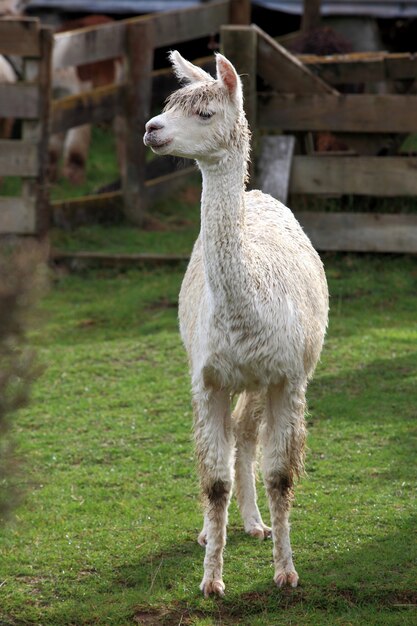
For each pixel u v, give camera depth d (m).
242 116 10.44
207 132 10.22
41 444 14.96
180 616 10.66
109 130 32.03
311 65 23.17
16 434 15.27
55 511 13.01
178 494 13.41
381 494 13.04
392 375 16.80
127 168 25.00
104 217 25.03
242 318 10.45
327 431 14.95
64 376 17.31
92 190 27.42
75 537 12.38
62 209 24.22
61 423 15.68
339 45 27.17
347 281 20.89
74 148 27.73
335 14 31.77
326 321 12.49
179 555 11.90
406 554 11.52
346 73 23.14
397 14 31.52
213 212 10.36
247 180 10.63
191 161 27.12
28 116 21.98
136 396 16.58
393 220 21.58
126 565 11.73
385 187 21.67
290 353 10.79
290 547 11.18
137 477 13.94
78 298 21.05
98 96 24.31
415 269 21.47
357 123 21.62
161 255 22.59
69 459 14.50
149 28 24.98
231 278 10.34
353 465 13.89
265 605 10.75
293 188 21.89
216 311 10.50
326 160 21.67
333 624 10.34
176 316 19.84
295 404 11.00
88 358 18.05
